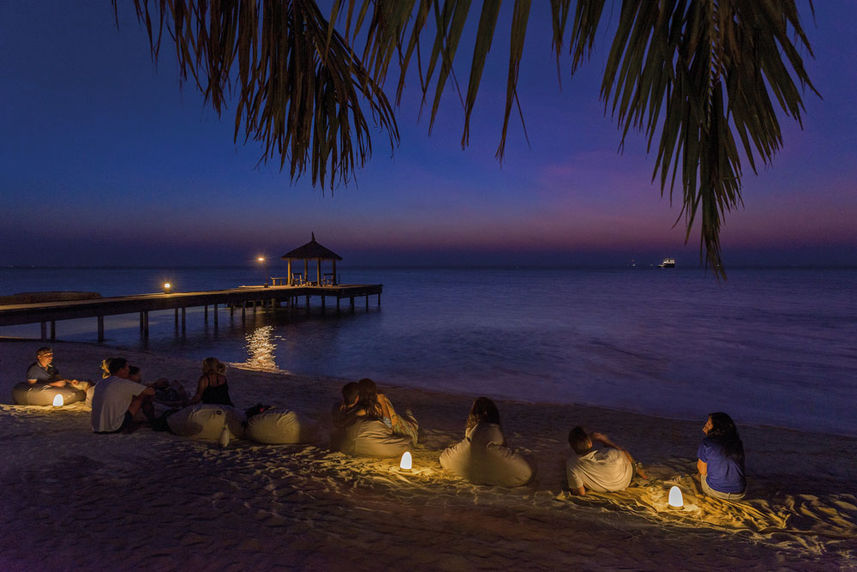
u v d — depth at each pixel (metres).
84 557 3.28
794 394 15.40
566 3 0.87
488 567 3.42
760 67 0.96
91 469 4.99
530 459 5.36
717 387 16.27
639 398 14.79
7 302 26.19
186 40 1.62
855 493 5.95
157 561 3.27
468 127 0.85
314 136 2.08
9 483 4.54
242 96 1.71
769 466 7.40
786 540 4.24
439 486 5.13
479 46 0.83
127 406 6.35
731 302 56.69
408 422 7.20
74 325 33.38
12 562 3.18
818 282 124.25
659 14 0.99
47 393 7.73
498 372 18.39
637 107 1.01
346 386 6.27
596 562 3.61
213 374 6.96
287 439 6.38
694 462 7.12
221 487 4.68
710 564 3.70
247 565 3.27
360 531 3.90
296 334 30.06
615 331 30.72
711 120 1.02
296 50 1.83
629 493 5.26
